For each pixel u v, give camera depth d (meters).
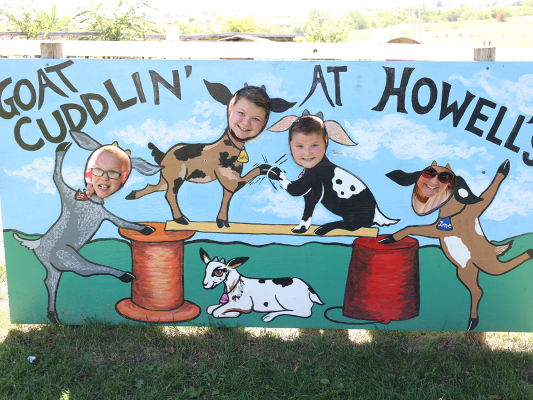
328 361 3.35
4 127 3.41
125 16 17.16
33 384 2.99
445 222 3.43
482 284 3.50
